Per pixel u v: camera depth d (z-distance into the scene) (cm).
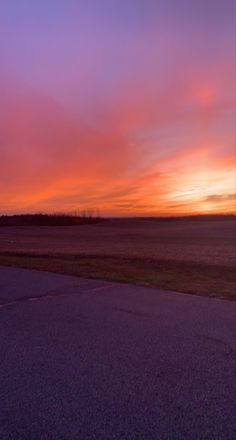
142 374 394
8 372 404
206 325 569
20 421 307
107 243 4103
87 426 299
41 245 3628
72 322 590
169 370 404
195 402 335
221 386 366
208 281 1037
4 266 1315
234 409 323
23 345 488
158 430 293
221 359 434
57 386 369
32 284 930
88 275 1098
